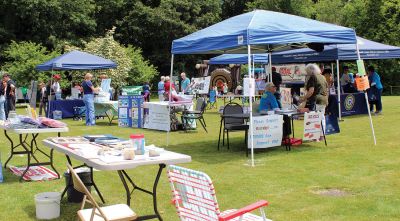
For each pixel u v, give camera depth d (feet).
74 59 57.57
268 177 24.29
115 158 15.42
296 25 31.04
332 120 35.60
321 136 34.47
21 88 86.28
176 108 46.37
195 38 32.32
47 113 61.93
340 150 31.86
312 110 35.70
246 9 155.43
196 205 12.41
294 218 17.48
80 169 20.98
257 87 71.56
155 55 138.41
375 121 48.83
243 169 26.43
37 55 89.56
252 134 28.30
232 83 96.07
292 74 75.31
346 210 18.34
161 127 46.83
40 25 107.65
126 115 50.90
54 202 18.16
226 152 32.63
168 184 23.66
